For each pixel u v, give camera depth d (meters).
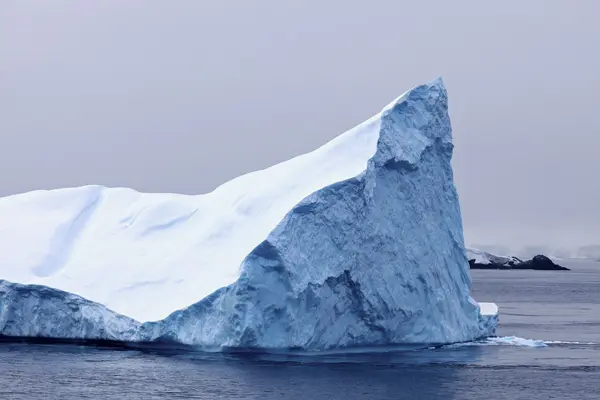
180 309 61.09
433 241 69.69
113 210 75.06
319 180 64.12
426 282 68.12
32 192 78.12
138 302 64.19
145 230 71.38
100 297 64.94
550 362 66.69
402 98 68.38
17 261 69.19
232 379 55.53
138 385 53.88
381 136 65.50
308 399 51.16
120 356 62.38
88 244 71.19
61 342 66.94
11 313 67.00
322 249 61.16
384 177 66.06
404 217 67.06
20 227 73.38
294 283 59.44
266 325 59.59
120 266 67.69
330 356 63.88
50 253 70.31
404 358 65.25
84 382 54.66
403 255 66.56
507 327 99.62
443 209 71.56
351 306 63.69
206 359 61.53
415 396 52.97
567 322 107.38
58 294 65.44
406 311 66.25
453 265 72.50
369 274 63.81
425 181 69.44
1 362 60.19
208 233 67.62
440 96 71.06
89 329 64.94
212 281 62.69
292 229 60.06
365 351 66.31
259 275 59.16
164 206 73.25
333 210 61.62
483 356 68.12
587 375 61.34
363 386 54.88
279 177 67.88
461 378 58.59
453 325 71.56
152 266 66.94
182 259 66.50
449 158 72.62
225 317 59.75
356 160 64.62
